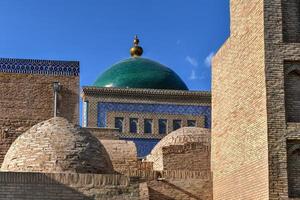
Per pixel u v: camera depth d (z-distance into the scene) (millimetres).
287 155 15312
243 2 17672
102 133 26500
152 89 31891
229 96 18516
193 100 32062
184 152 20797
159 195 19500
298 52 15875
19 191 14695
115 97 31516
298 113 15695
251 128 16453
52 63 21906
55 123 16984
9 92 21328
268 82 15672
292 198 14961
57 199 14836
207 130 23438
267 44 15898
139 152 30875
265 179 15219
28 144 16500
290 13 16344
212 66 20500
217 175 19266
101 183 15117
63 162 16109
